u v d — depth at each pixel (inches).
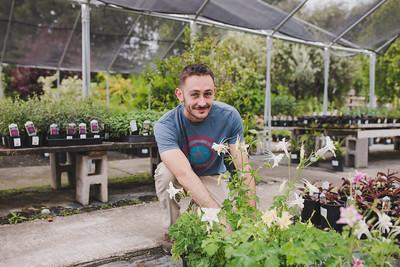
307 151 227.1
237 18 225.3
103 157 140.3
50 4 225.5
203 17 225.8
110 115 163.8
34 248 94.8
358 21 241.0
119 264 87.7
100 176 140.4
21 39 262.7
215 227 59.2
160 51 297.9
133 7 204.7
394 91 441.1
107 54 297.0
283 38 253.3
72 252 92.0
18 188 168.1
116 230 108.4
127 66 321.7
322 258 50.8
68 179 171.3
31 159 262.4
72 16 241.1
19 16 235.8
